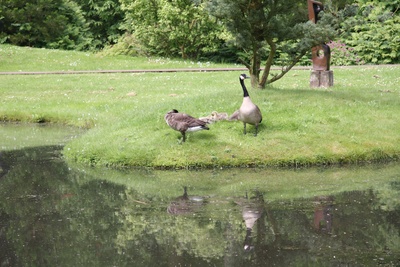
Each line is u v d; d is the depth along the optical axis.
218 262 7.66
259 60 16.88
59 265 7.66
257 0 15.34
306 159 12.41
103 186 11.36
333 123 13.73
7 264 7.74
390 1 32.84
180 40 33.59
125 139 13.54
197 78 23.78
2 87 23.36
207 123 13.55
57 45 37.31
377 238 8.35
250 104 12.80
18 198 10.69
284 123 13.52
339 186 10.94
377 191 10.57
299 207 9.78
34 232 8.91
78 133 16.62
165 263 7.66
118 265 7.61
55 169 12.70
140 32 34.25
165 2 32.16
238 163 12.38
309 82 21.28
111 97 20.78
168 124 12.81
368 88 18.91
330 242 8.23
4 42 37.00
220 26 32.47
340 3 16.00
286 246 8.14
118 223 9.24
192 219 9.34
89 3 40.97
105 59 31.27
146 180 11.67
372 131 13.52
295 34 15.63
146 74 25.58
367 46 31.09
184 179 11.66
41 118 18.64
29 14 36.56
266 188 10.92
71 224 9.24
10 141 15.73
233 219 9.29
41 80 24.62
